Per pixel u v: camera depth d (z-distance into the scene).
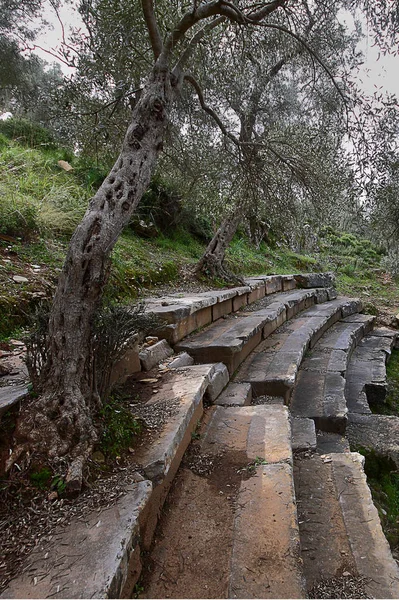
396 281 12.29
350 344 6.16
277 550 1.58
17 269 3.98
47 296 3.75
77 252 1.86
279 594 1.39
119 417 2.02
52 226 5.09
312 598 1.63
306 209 5.40
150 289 5.48
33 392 1.89
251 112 5.28
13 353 2.91
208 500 1.94
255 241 11.08
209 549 1.63
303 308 7.87
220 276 6.67
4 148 6.98
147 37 3.42
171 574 1.53
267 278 7.83
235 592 1.41
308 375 4.51
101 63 3.73
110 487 1.61
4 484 1.55
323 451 3.04
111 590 1.16
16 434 1.70
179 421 2.18
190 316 4.31
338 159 4.54
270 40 4.25
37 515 1.47
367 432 3.51
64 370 1.82
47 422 1.72
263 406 2.99
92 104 4.27
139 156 2.14
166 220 8.12
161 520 1.82
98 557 1.27
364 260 15.02
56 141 6.37
